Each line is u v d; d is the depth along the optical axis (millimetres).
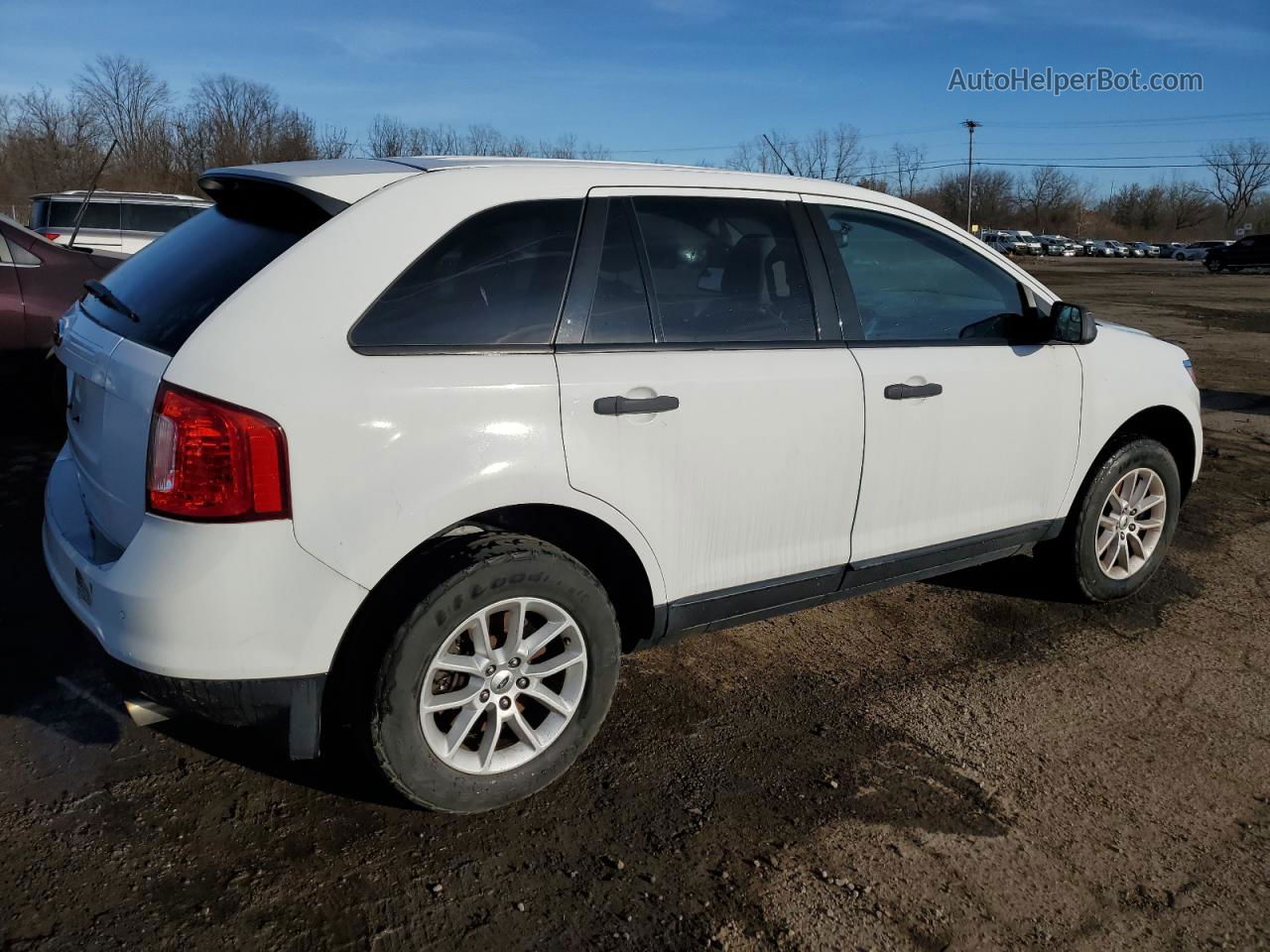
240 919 2246
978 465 3576
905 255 3482
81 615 2473
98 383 2596
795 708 3314
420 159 2947
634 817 2695
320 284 2416
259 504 2242
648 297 2861
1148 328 16453
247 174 2732
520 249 2682
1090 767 3029
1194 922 2379
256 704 2338
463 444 2459
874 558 3385
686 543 2918
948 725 3242
